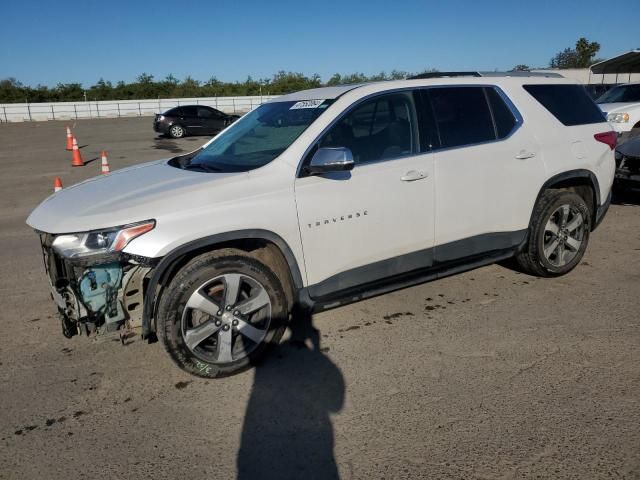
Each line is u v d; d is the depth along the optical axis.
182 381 3.39
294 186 3.47
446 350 3.64
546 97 4.73
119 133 26.84
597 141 4.90
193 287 3.18
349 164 3.33
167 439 2.82
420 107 4.03
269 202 3.37
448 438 2.73
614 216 7.27
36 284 5.24
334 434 2.81
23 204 9.30
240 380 3.38
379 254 3.83
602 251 5.71
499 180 4.27
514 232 4.48
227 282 3.28
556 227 4.72
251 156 3.79
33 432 2.91
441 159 3.99
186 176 3.65
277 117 4.12
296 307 3.70
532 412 2.91
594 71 24.75
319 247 3.58
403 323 4.08
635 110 11.67
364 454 2.64
